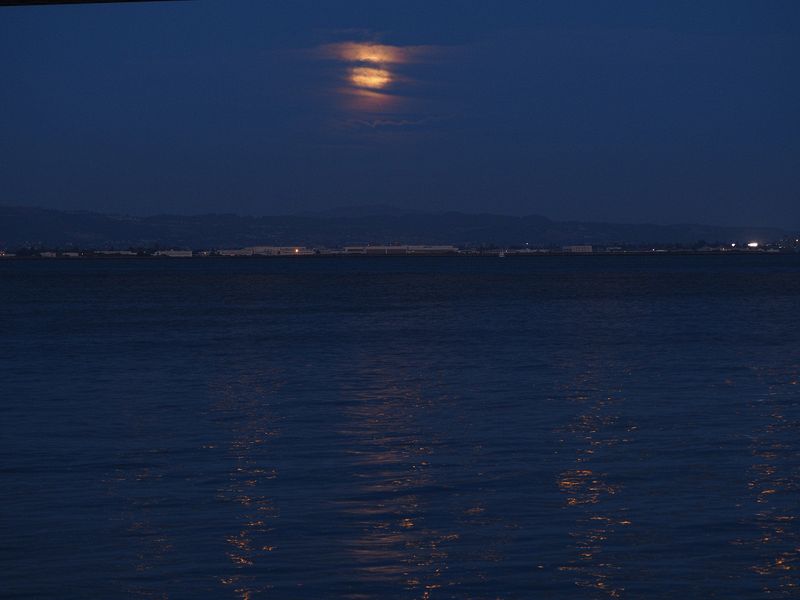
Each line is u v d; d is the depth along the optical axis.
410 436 21.14
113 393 28.44
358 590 11.79
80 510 15.15
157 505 15.41
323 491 16.22
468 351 40.34
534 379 30.94
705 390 28.00
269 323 58.75
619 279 139.38
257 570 12.42
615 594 11.66
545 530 13.99
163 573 12.34
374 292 102.44
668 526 14.15
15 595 11.66
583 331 50.44
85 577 12.22
